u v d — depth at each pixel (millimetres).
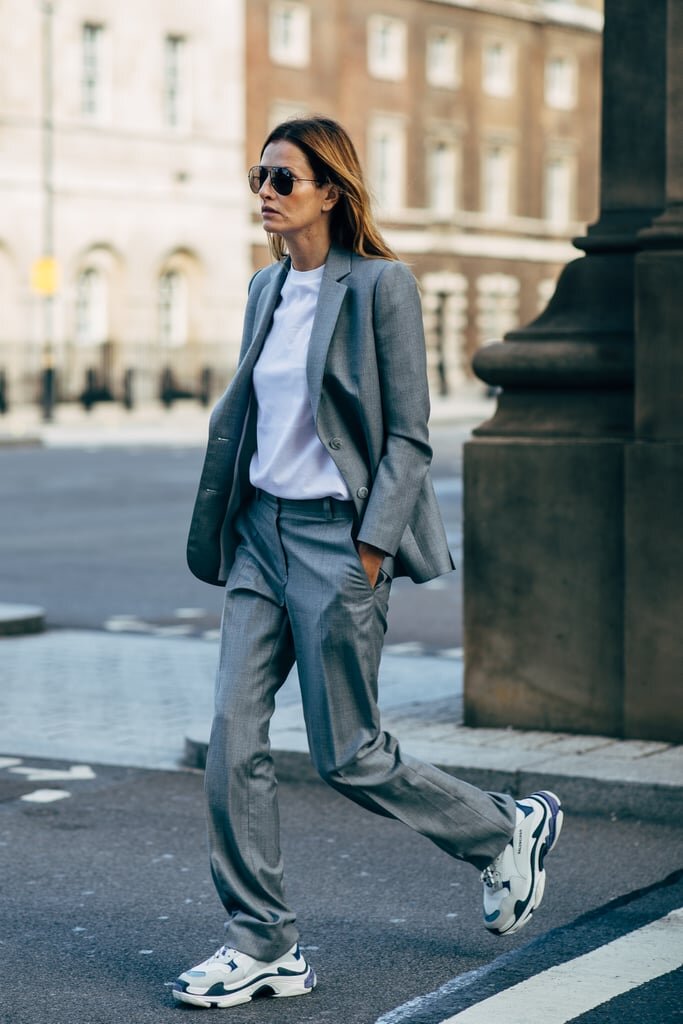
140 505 23078
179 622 13297
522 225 63125
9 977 5129
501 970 5160
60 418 45750
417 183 58312
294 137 4824
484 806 5004
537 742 7820
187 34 49656
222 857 4914
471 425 44469
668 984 5004
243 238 51844
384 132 56906
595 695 7969
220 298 51312
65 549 18016
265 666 4938
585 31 65500
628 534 7805
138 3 48125
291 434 4875
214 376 51062
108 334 48688
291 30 53375
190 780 7820
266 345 4953
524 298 63688
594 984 5008
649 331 7777
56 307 46750
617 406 8047
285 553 4898
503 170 62531
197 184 50281
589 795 7062
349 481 4824
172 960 5297
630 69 8109
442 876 6266
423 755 7496
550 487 8008
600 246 8195
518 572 8102
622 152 8172
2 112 44906
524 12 62062
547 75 64000
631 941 5449
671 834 6797
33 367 46219
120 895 6020
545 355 8086
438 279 59125
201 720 9078
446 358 60125
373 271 4836
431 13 58250
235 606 4973
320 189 4844
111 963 5258
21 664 10938
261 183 4867
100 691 9930
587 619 7969
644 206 8148
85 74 47312
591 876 6230
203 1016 4777
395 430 4836
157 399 49625
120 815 7191
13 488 25609
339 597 4801
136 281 48875
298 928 5617
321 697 4844
